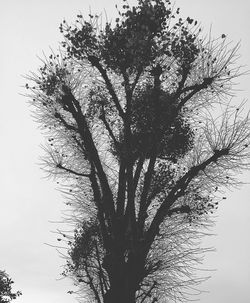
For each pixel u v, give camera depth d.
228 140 13.11
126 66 13.41
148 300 13.88
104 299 11.83
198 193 13.77
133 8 13.05
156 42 13.20
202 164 13.02
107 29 13.21
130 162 12.48
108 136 15.05
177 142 13.95
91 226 13.95
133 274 11.93
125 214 12.62
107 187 13.08
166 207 12.61
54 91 14.29
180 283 12.81
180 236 13.80
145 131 13.24
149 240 12.26
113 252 12.18
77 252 13.51
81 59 13.74
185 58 13.36
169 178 13.78
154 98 13.34
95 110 14.56
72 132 14.73
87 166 15.00
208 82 13.46
